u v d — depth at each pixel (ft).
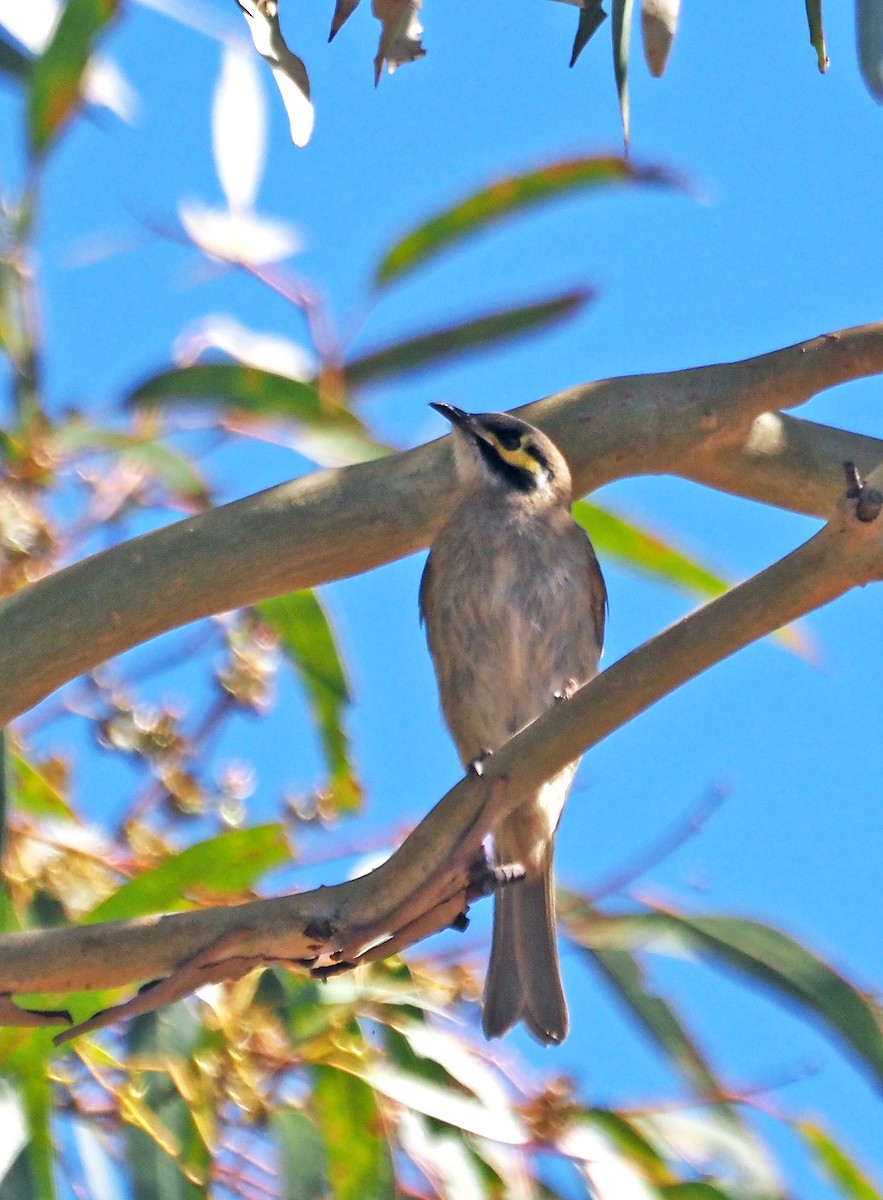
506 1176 25.54
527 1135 24.94
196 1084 23.26
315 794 26.81
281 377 28.66
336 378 29.12
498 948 25.94
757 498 27.55
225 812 26.45
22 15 29.12
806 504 27.48
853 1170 27.02
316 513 23.71
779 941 27.45
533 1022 25.62
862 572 17.89
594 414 26.27
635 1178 25.23
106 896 24.30
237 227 29.45
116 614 22.86
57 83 27.48
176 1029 23.35
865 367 26.22
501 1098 24.86
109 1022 18.75
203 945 18.72
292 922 18.76
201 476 27.76
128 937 18.76
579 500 28.76
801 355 26.25
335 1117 24.03
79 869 25.40
